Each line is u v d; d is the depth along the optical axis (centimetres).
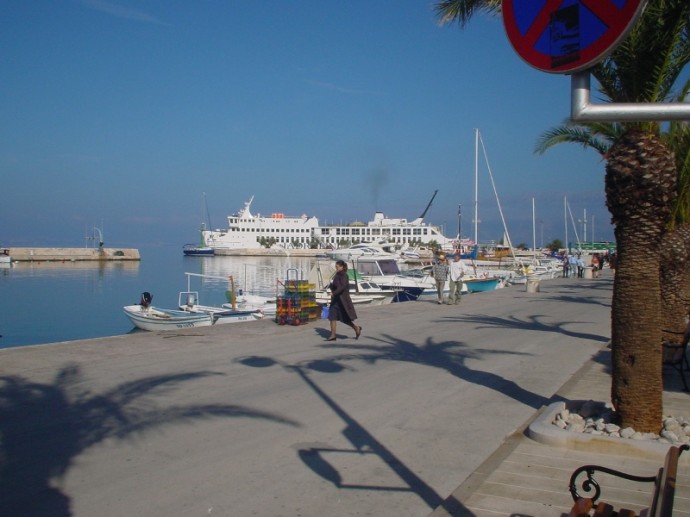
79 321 3412
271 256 13550
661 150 687
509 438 731
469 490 569
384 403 912
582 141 1419
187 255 14362
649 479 439
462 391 994
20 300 4478
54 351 1325
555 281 4538
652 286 699
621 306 710
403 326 1866
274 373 1126
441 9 1127
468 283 4100
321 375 1113
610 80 858
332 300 1566
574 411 818
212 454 678
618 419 723
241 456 673
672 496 322
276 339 1566
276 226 14362
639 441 661
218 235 14388
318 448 704
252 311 2819
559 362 1261
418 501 560
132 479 603
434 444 722
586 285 4019
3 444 704
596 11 554
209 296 4788
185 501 553
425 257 8544
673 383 1038
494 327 1844
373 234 12544
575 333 1714
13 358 1239
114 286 5741
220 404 893
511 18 619
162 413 839
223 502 552
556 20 583
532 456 661
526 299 2916
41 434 743
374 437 747
